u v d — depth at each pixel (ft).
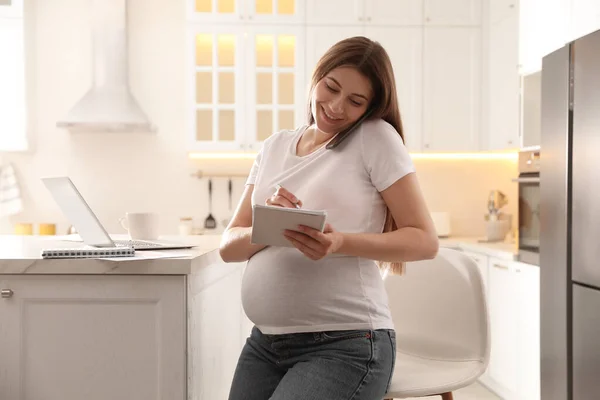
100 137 17.04
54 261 6.29
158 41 17.06
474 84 16.37
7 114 16.06
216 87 15.99
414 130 16.34
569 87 9.39
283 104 16.12
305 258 5.51
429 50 16.30
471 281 7.30
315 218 4.78
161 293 6.34
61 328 6.41
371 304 5.52
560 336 9.66
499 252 13.71
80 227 7.00
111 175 17.07
